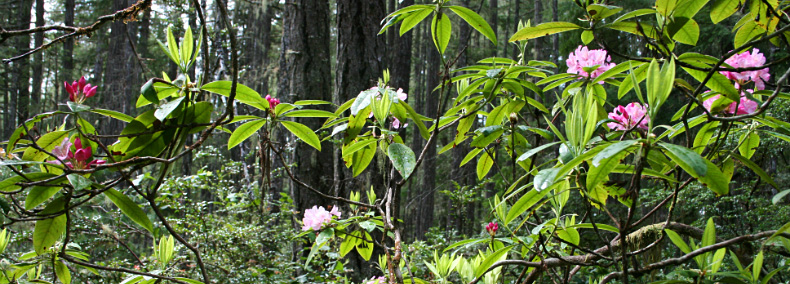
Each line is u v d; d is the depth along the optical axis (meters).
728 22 6.84
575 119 1.15
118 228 4.00
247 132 1.52
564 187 1.33
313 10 5.71
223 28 6.39
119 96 13.94
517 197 2.53
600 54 1.75
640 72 1.45
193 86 1.35
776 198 1.01
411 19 1.54
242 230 4.23
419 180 14.80
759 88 1.40
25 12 14.58
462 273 1.78
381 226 1.77
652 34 1.48
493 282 1.72
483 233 3.92
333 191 5.28
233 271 4.00
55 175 1.23
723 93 1.31
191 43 1.36
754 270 1.16
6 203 1.21
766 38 1.19
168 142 1.36
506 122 1.89
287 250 5.19
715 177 0.90
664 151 0.93
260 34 11.84
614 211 5.90
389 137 1.46
